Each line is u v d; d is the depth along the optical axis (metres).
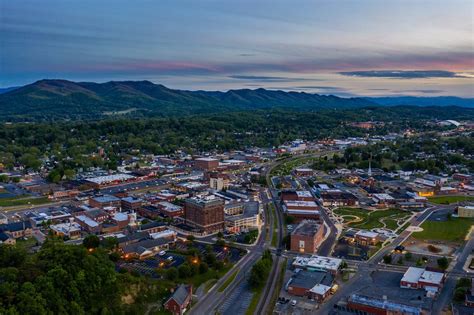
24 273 166.38
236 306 197.88
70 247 188.38
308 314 189.50
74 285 171.62
